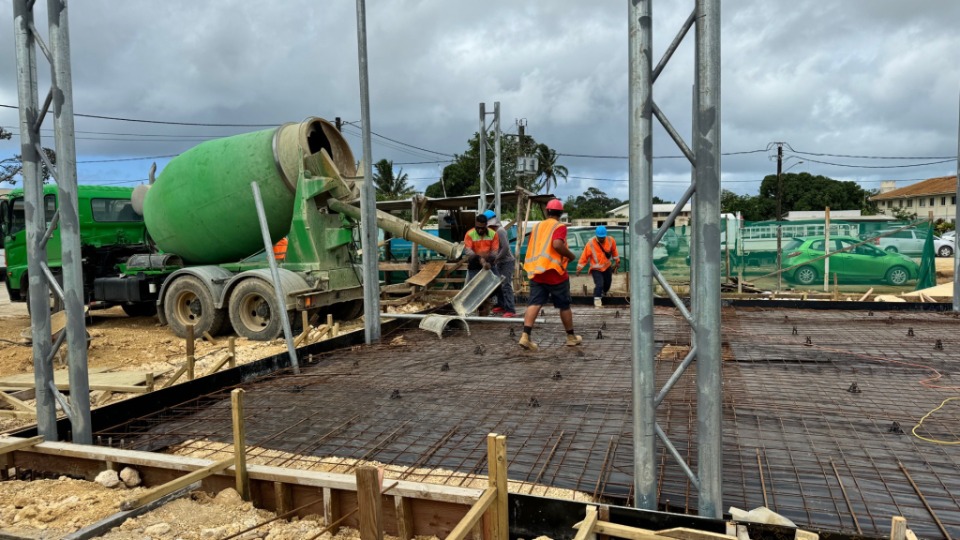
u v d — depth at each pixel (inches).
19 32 139.8
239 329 337.7
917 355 225.3
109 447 141.6
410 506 108.5
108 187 430.0
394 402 178.7
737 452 133.1
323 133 370.9
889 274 512.1
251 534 109.5
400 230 374.6
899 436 141.3
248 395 189.3
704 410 96.7
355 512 112.3
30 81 141.7
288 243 350.0
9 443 137.6
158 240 394.0
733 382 190.4
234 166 350.9
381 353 250.7
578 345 258.7
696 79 92.2
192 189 362.3
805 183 2188.7
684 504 110.0
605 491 116.9
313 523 114.3
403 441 147.0
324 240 353.4
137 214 444.1
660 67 94.1
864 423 150.2
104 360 291.7
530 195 507.5
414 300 450.3
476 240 346.3
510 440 145.2
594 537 93.9
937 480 117.6
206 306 345.7
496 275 346.6
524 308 395.9
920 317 312.5
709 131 91.7
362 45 251.9
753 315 331.3
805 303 353.7
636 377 99.9
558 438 145.5
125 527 109.8
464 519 87.0
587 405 171.3
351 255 379.2
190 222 370.6
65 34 132.3
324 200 356.8
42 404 144.1
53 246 415.8
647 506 101.0
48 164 138.8
